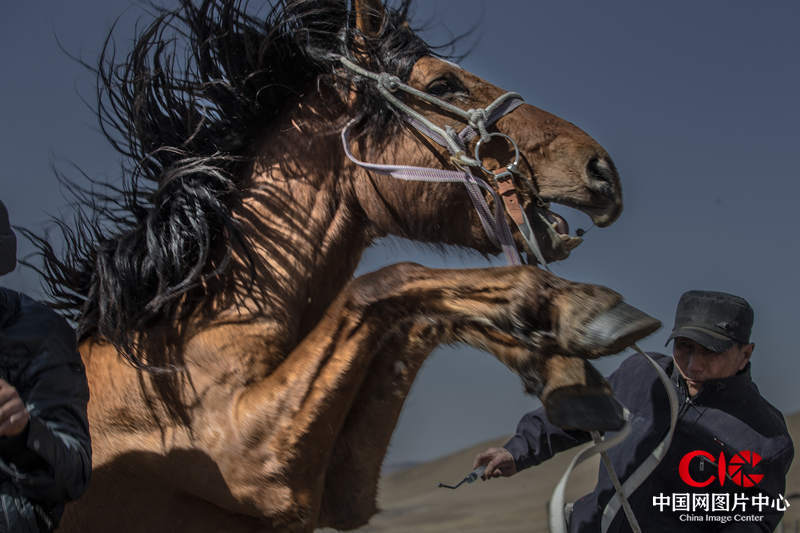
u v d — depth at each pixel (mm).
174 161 2625
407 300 1973
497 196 2355
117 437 2242
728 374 2908
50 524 1926
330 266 2449
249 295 2271
